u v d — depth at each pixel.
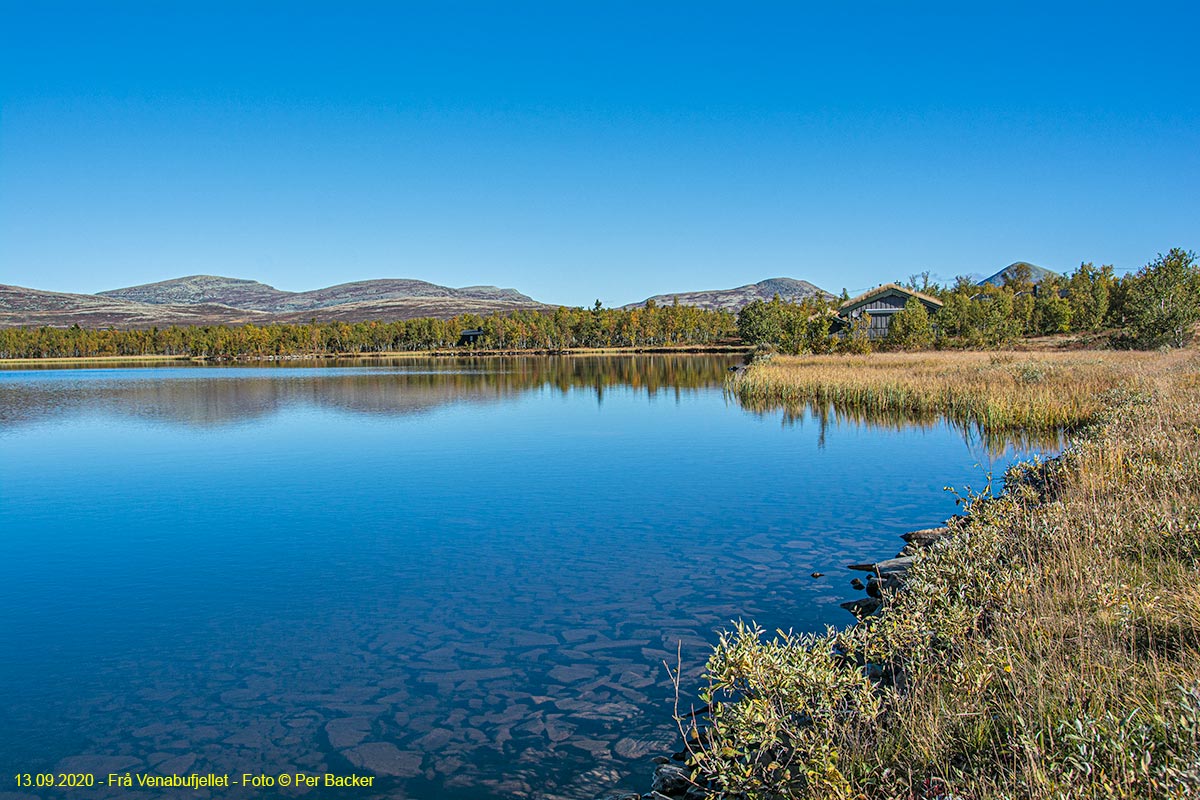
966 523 12.02
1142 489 9.84
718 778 5.20
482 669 8.21
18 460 23.69
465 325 174.25
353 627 9.58
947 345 64.62
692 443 24.45
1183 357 35.19
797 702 5.53
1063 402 24.48
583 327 147.38
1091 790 3.93
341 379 66.88
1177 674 4.99
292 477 20.12
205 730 7.13
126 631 9.66
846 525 13.88
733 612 9.59
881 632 6.86
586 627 9.27
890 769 4.75
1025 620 6.46
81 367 109.19
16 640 9.41
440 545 13.20
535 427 29.81
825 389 35.44
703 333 144.12
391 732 6.97
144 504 17.19
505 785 6.08
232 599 10.78
